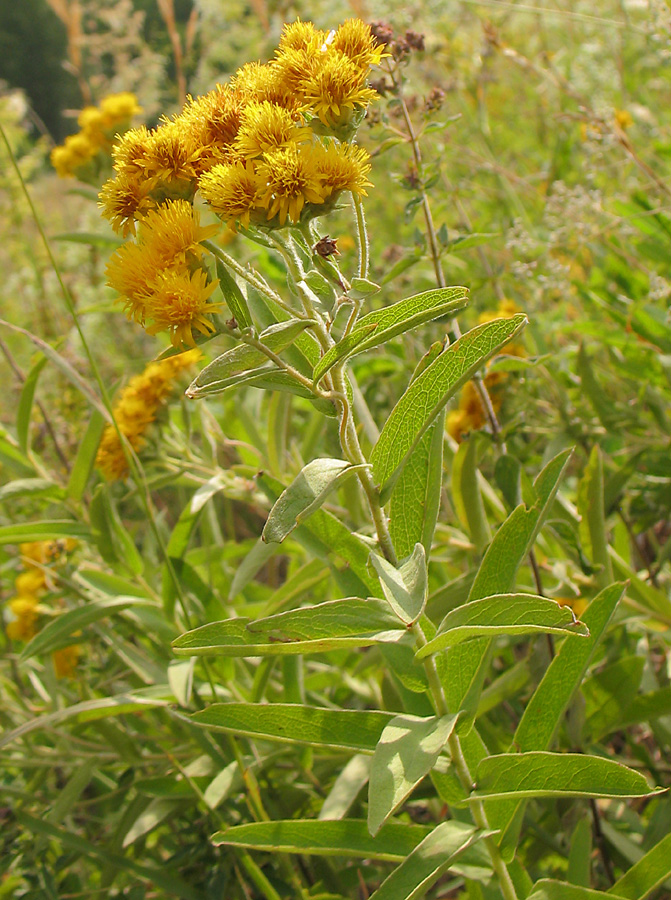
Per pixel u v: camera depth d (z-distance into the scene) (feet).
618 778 0.73
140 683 1.32
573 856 0.90
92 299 2.28
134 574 1.24
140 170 0.75
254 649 0.73
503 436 1.18
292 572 1.42
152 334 0.70
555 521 1.11
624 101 1.99
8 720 1.29
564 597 1.10
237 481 1.24
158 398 1.25
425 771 0.69
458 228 1.61
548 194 1.94
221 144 0.75
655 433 1.35
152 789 1.12
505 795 0.75
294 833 0.85
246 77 0.77
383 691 1.08
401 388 1.71
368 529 1.11
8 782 1.33
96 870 1.27
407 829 0.85
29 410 1.26
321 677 1.27
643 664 1.03
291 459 1.43
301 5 2.28
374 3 2.04
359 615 0.75
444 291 0.72
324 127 0.76
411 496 0.84
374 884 1.21
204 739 1.11
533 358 1.21
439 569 1.21
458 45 2.21
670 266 1.50
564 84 1.79
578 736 1.01
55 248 2.68
